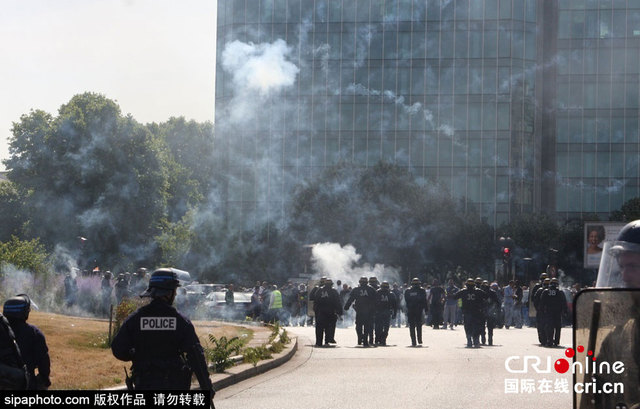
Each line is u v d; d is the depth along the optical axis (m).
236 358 17.50
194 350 7.02
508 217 95.06
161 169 85.00
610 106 97.25
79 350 17.41
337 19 98.44
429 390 14.46
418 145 96.94
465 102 96.56
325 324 26.19
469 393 14.04
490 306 26.55
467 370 18.02
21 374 7.18
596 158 97.25
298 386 15.07
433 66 97.19
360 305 26.19
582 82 97.69
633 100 97.00
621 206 95.19
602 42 97.56
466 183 96.06
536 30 97.00
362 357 21.53
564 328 39.41
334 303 26.09
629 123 96.94
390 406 12.53
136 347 7.00
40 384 7.91
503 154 95.69
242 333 26.22
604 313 4.55
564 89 97.81
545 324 26.11
